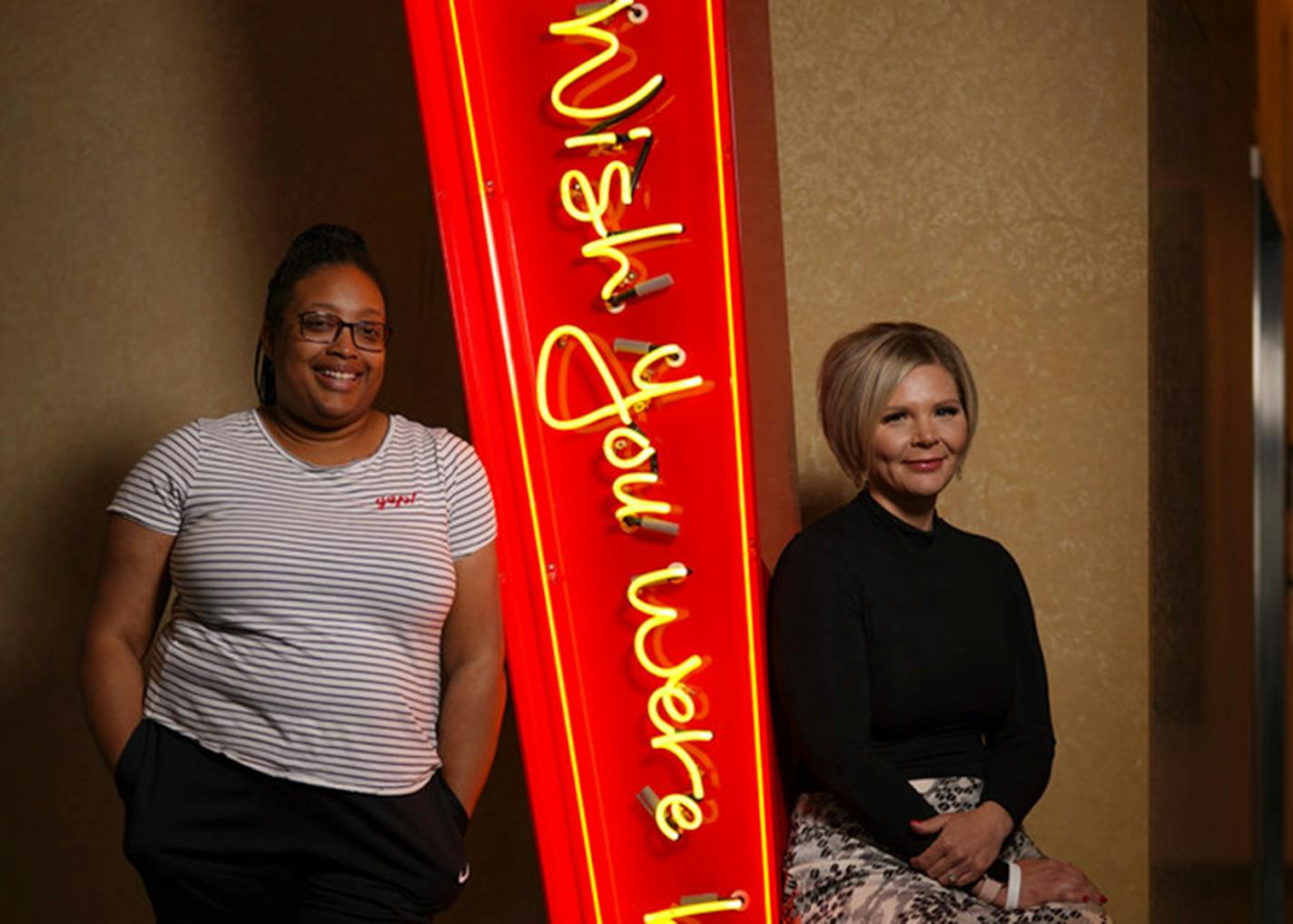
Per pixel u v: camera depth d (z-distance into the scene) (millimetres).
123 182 3416
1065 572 3041
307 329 2068
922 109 3074
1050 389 3041
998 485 3059
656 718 2223
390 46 3291
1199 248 3510
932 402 2277
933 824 2115
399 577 2031
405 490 2098
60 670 3424
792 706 2221
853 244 3086
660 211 2281
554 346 2289
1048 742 2297
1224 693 3883
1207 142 3635
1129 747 3016
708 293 2258
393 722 2020
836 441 2352
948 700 2256
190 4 3398
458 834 2133
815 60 3100
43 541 3436
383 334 2139
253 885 2049
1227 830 3910
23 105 3473
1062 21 3037
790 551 2316
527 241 2303
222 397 3361
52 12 3465
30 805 3439
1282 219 5027
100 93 3436
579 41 2307
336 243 2141
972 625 2279
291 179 3330
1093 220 3033
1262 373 4926
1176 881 3201
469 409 2270
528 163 2311
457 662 2193
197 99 3385
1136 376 3018
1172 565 3170
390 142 3283
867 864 2170
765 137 2855
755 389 2488
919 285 3072
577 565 2277
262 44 3357
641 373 2246
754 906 2211
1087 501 3035
